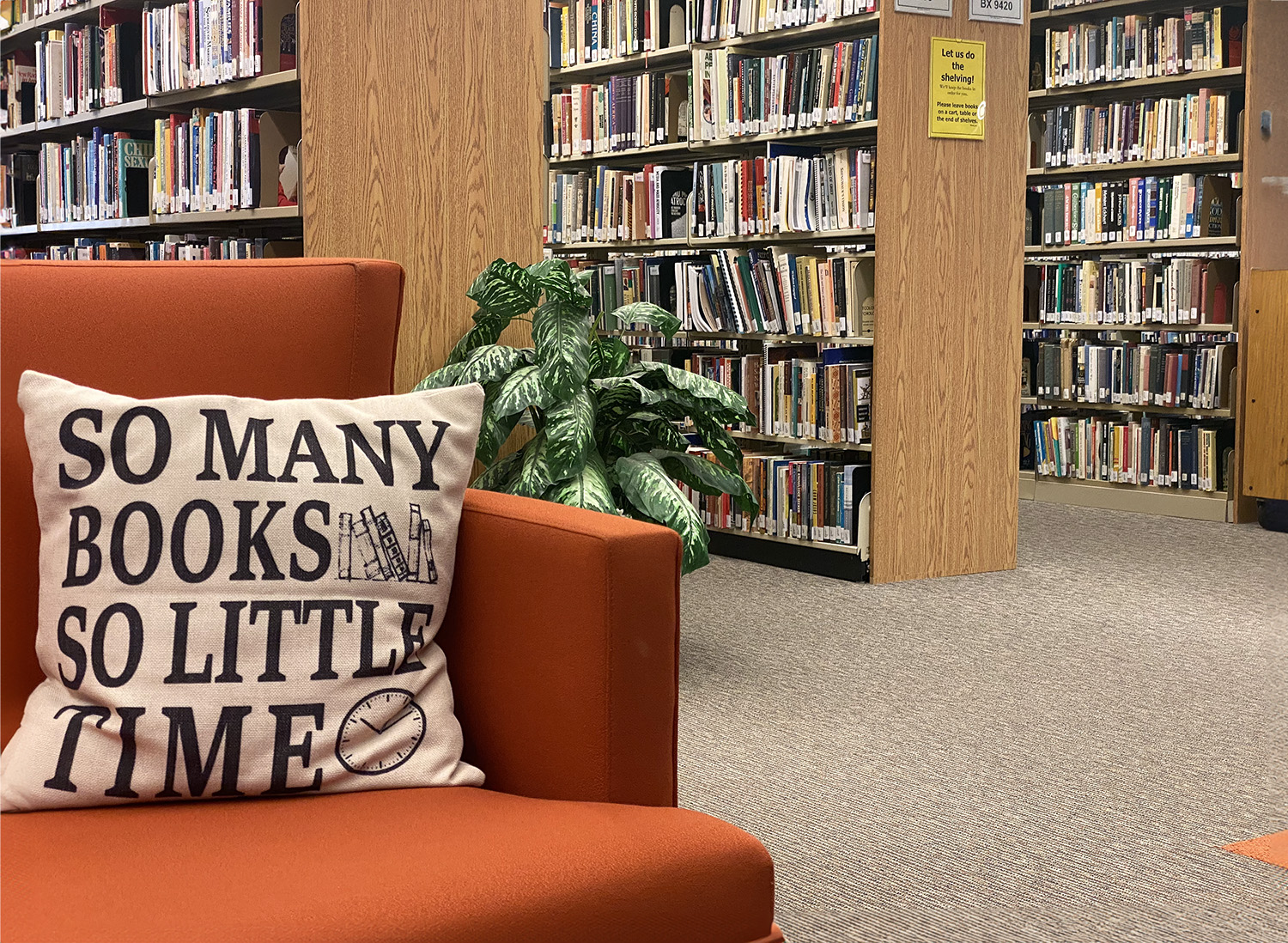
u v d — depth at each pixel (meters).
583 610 1.26
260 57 3.74
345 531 1.31
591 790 1.26
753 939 1.18
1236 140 6.00
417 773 1.29
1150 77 6.22
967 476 4.76
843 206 4.57
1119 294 6.34
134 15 4.57
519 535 1.34
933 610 4.19
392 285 1.61
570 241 5.96
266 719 1.23
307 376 1.55
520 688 1.33
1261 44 5.86
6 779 1.21
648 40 5.58
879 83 4.35
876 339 4.48
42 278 1.50
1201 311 6.07
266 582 1.27
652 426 3.65
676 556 1.29
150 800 1.22
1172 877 2.17
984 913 2.02
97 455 1.28
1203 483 6.09
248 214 3.79
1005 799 2.53
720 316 5.08
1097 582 4.64
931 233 4.54
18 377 1.45
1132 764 2.74
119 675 1.22
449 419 1.41
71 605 1.25
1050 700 3.20
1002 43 4.61
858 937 1.93
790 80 4.75
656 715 1.29
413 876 1.05
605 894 1.09
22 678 1.39
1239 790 2.59
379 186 3.39
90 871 1.05
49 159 5.00
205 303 1.54
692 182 5.35
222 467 1.29
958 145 4.57
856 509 4.63
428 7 3.43
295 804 1.22
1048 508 6.48
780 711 3.10
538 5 3.63
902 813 2.45
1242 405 5.93
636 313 3.54
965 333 4.68
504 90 3.59
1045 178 6.92
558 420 3.24
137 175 4.49
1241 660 3.60
